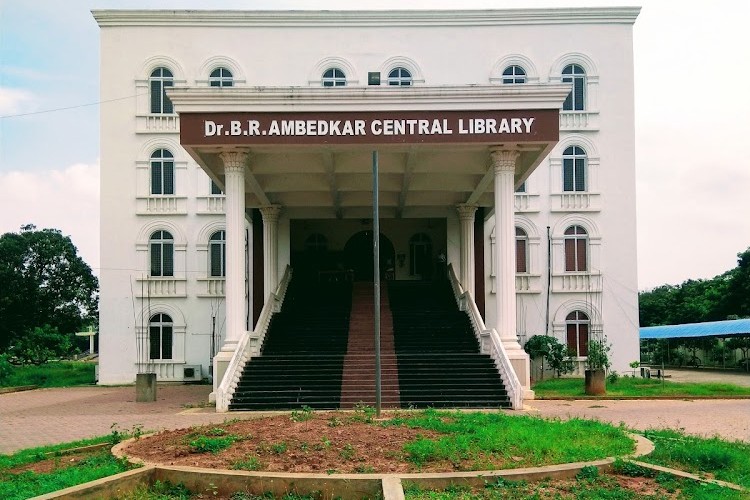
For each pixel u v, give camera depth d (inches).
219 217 1279.5
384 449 400.5
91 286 2060.8
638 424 636.7
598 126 1283.2
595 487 339.9
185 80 1278.3
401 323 1056.2
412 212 1224.8
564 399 893.8
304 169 950.4
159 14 1277.1
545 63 1279.5
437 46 1278.3
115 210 1275.8
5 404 948.6
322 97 807.1
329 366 868.0
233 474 342.3
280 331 1025.5
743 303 2066.9
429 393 794.2
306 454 389.4
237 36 1280.8
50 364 1840.6
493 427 476.7
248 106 807.1
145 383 925.8
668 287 3078.2
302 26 1279.5
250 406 770.8
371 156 933.8
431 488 336.2
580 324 1267.2
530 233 1274.6
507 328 844.6
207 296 1268.5
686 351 2014.0
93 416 759.7
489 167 922.1
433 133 808.3
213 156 887.1
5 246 1931.6
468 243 1157.1
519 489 333.1
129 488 343.6
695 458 407.2
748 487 346.9
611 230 1275.8
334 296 1186.6
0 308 1859.0
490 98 808.9
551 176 1280.8
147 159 1282.0
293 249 1424.7
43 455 463.5
